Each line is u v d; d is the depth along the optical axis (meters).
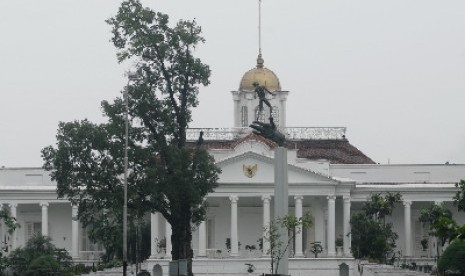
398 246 180.88
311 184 162.12
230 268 155.12
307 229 169.12
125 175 102.50
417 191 176.25
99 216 122.00
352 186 166.12
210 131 185.25
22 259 147.62
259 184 161.75
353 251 163.62
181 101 114.62
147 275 130.38
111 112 112.06
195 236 166.38
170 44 112.81
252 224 171.25
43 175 180.38
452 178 186.38
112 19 112.88
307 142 193.50
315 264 155.88
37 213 179.25
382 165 186.50
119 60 113.38
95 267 147.62
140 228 155.12
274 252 117.62
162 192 110.25
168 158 110.88
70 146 111.12
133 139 112.75
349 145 196.12
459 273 127.38
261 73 195.62
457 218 180.25
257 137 169.62
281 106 194.00
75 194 114.00
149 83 113.75
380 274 137.12
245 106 193.50
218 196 162.62
